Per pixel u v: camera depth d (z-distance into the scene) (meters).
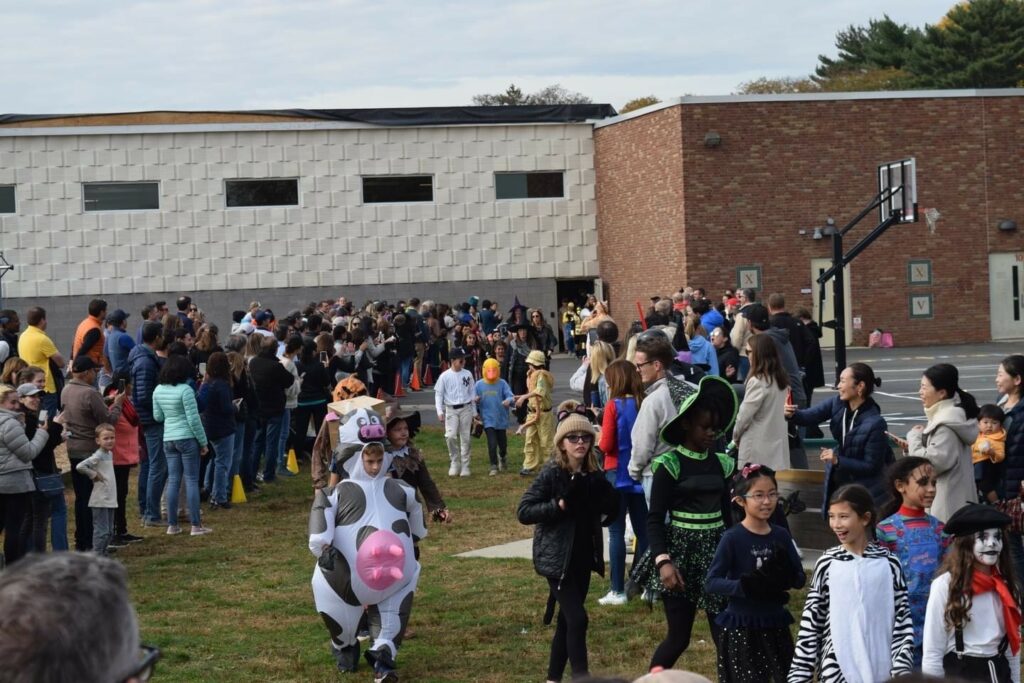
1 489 11.23
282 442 18.41
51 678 2.11
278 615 10.76
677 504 7.75
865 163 37.25
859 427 9.50
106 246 39.47
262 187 40.47
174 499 14.41
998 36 79.44
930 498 7.43
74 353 17.70
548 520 8.07
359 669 9.16
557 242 41.69
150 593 11.57
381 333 25.39
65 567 2.22
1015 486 9.20
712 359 16.11
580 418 8.14
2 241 38.91
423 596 11.19
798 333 16.17
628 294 40.16
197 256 39.97
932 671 6.32
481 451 20.72
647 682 2.67
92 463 12.63
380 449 8.75
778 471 10.67
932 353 34.81
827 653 6.46
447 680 8.84
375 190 41.03
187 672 9.04
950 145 37.62
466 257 41.41
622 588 10.66
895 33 94.06
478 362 29.39
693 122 36.56
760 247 36.94
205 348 17.27
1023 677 8.52
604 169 41.16
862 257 37.44
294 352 18.80
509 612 10.57
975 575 6.30
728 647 6.95
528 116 41.94
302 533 14.41
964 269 37.91
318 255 40.62
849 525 6.42
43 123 43.19
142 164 39.59
